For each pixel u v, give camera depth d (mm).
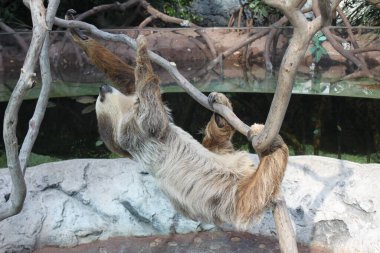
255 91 9961
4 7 13258
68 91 10039
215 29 11500
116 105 4023
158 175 3951
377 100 9250
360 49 10359
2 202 4977
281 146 3377
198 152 3936
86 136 8773
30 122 4320
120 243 5352
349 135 8875
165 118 3785
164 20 13047
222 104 3703
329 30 10539
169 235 5469
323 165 5484
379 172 5258
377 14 12875
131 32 11172
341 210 5141
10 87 10234
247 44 11227
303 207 5281
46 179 5434
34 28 3098
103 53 4367
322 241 5188
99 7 12891
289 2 2301
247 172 3895
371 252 4883
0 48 10789
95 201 5414
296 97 9672
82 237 5340
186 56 11328
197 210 3889
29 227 5160
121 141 4004
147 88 3654
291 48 2447
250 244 5297
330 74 10672
